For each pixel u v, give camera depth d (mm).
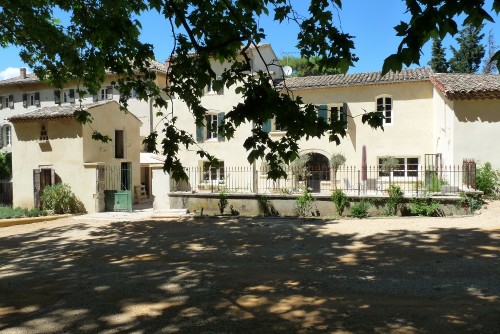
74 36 10883
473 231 11656
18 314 6094
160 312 6008
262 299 6492
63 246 11977
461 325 5199
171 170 6379
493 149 16672
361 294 6637
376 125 5141
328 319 5539
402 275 7742
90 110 19281
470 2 2887
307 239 11867
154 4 7137
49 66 11961
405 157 21141
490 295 6379
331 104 22078
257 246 11125
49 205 18812
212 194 18141
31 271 8961
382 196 15516
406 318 5488
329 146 22141
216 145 24062
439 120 19234
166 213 17859
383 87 21281
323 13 5922
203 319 5672
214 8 6906
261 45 25188
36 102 31938
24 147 20219
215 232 13602
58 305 6461
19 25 11312
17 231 15023
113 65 8484
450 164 17422
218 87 6230
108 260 9883
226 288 7164
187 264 9203
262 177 22547
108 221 16562
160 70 26906
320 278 7699
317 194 16656
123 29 8133
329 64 5910
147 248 11305
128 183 22469
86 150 19188
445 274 7699
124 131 22016
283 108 5082
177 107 25266
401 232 12102
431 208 14711
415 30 3010
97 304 6453
